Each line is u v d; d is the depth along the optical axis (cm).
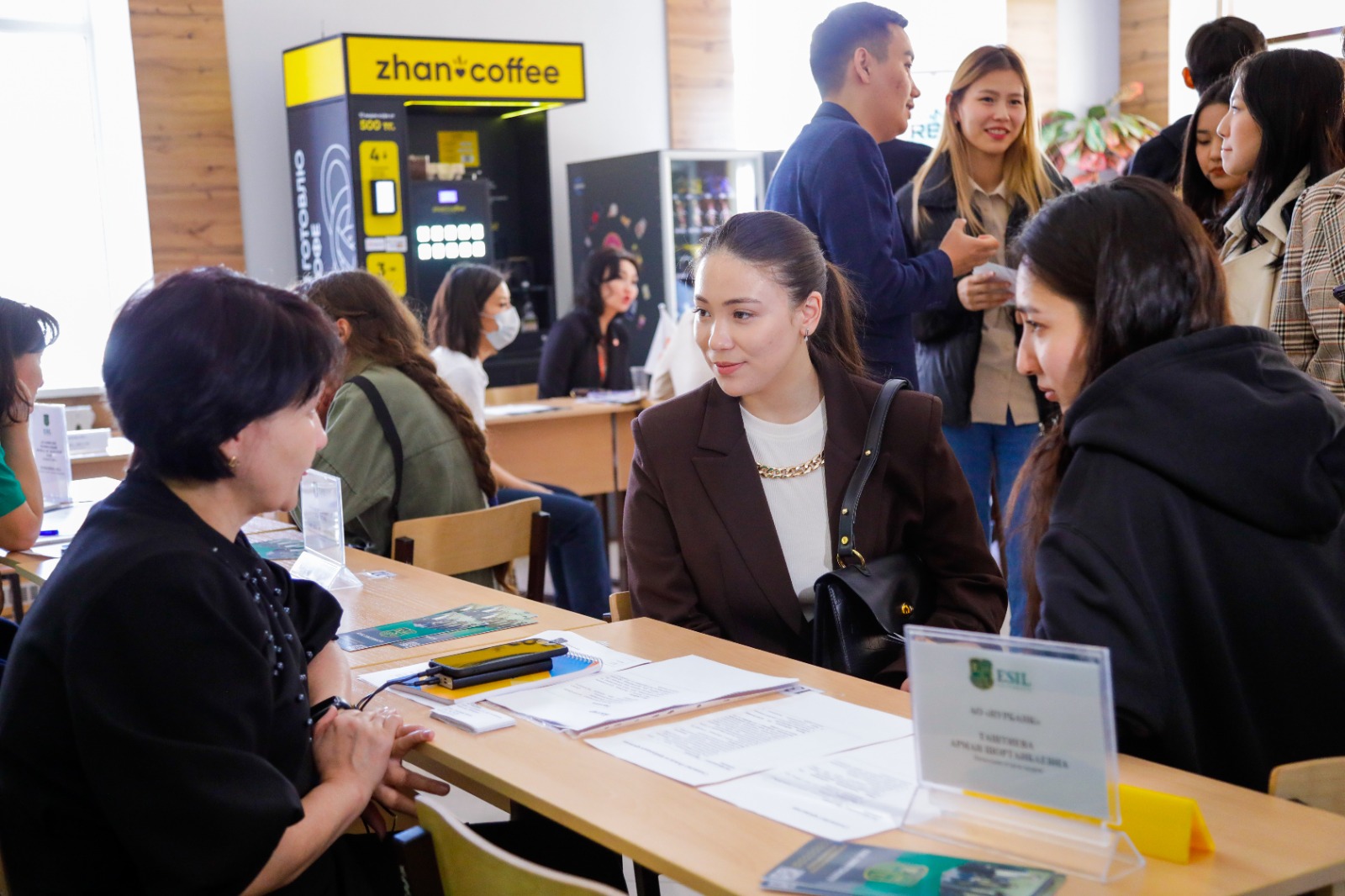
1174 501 137
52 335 308
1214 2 884
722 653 184
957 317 341
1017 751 113
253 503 142
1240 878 107
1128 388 140
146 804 123
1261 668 138
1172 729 134
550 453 562
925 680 118
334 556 254
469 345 502
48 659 128
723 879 110
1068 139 879
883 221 300
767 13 868
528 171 763
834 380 213
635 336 774
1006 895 103
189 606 127
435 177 714
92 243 662
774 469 212
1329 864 110
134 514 133
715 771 135
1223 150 302
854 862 111
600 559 468
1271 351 145
